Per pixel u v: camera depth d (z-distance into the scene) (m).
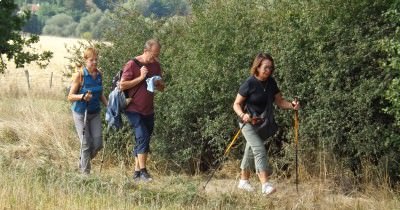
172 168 11.60
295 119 9.59
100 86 10.39
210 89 11.04
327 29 9.90
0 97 24.09
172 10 12.84
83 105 10.27
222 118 10.87
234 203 9.01
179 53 11.85
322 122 9.95
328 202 9.24
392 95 8.78
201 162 11.50
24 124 13.98
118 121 10.17
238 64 10.88
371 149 9.70
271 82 9.38
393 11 9.03
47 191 8.93
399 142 9.45
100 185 9.32
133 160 11.89
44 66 18.67
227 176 11.04
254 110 9.29
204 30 11.12
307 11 10.05
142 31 12.41
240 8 11.12
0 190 8.77
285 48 10.27
